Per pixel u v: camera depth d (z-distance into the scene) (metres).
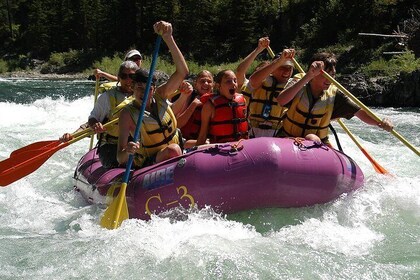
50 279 3.05
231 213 3.90
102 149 4.88
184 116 4.82
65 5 52.34
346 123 10.39
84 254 3.34
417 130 9.71
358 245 3.52
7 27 59.22
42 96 18.97
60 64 46.47
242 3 41.81
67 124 9.53
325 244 3.50
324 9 35.34
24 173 4.68
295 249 3.38
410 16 28.72
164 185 3.87
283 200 3.87
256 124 4.79
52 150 4.61
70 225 4.11
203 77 5.09
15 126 9.24
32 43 53.16
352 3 32.69
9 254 3.43
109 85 5.46
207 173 3.79
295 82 4.38
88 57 46.81
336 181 4.01
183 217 3.84
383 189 4.45
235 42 42.25
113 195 4.21
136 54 5.58
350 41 29.58
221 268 3.04
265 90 4.71
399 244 3.55
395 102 15.59
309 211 4.00
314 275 3.01
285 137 4.37
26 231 4.03
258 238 3.55
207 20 45.88
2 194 5.17
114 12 50.88
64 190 5.44
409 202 4.25
